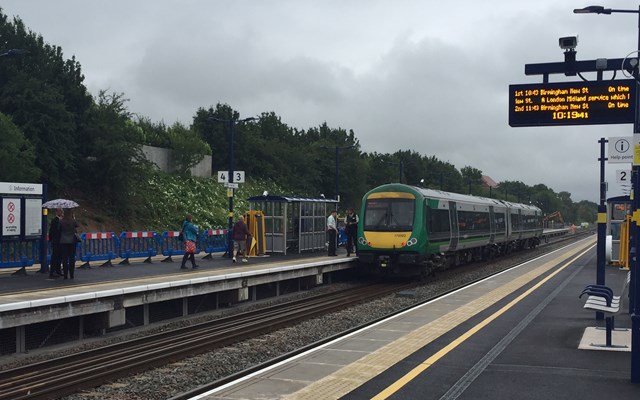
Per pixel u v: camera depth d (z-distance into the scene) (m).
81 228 39.16
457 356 10.10
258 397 7.84
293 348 13.41
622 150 13.14
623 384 8.45
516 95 14.72
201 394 8.34
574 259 36.75
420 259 26.33
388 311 18.59
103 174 44.12
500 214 40.75
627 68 9.93
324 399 7.74
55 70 44.72
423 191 27.39
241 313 17.95
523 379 8.70
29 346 13.72
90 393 9.59
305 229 32.56
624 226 29.41
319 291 24.67
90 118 45.12
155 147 52.31
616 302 11.62
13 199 20.08
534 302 16.86
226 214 51.62
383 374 8.94
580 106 14.28
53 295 14.49
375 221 26.78
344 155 72.31
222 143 63.59
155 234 26.86
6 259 20.05
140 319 17.11
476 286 21.20
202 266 24.09
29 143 38.66
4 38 44.03
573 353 10.38
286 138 76.88
